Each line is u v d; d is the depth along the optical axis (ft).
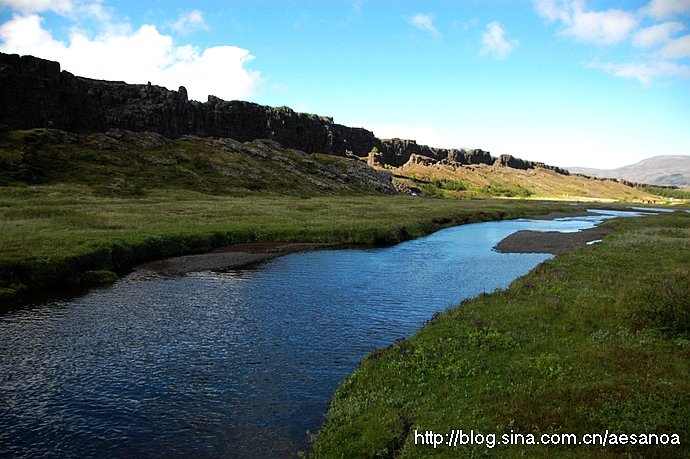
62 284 117.08
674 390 47.24
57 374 64.85
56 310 95.20
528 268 147.74
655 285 85.81
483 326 72.33
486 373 55.88
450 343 65.77
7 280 108.17
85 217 196.85
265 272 136.98
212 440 48.96
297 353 72.69
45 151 358.84
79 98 480.23
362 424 47.32
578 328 70.08
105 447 47.91
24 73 420.36
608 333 66.39
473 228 293.84
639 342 61.82
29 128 417.28
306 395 58.75
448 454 40.04
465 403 48.85
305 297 107.34
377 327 85.46
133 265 145.69
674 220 292.20
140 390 60.23
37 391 59.82
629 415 43.32
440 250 188.85
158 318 90.33
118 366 67.62
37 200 245.65
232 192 400.67
